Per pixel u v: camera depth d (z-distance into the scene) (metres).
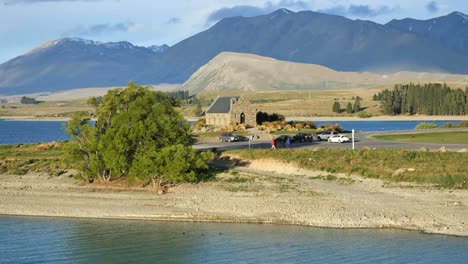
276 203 62.28
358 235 52.78
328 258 47.31
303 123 153.38
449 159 71.44
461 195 61.84
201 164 71.38
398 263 45.69
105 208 65.06
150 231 56.81
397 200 61.19
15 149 109.00
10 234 57.16
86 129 77.06
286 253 48.84
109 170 76.00
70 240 54.81
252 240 52.62
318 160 76.88
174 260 48.22
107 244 53.31
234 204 63.03
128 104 82.12
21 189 75.06
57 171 82.38
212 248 51.03
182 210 62.44
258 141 116.25
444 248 48.66
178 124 78.88
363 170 71.62
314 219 57.25
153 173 69.69
